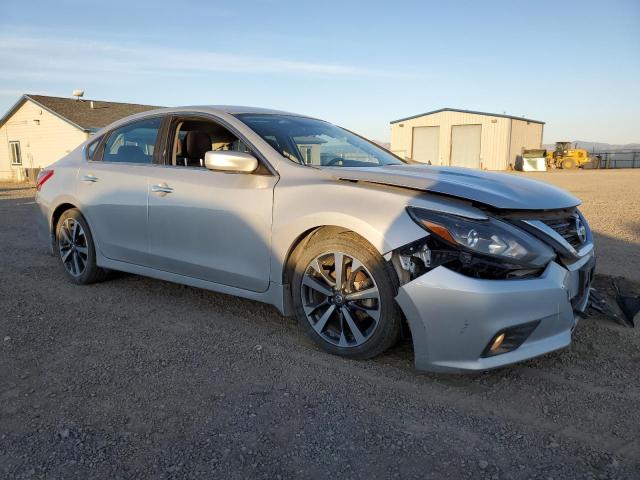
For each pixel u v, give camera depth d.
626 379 3.08
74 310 4.28
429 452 2.36
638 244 6.77
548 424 2.60
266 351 3.46
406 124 46.50
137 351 3.46
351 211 3.09
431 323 2.83
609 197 13.71
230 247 3.70
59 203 4.97
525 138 44.88
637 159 47.53
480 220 2.80
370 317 3.22
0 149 31.59
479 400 2.83
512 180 3.43
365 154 4.17
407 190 3.08
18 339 3.66
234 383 3.01
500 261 2.75
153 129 4.45
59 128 28.02
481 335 2.74
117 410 2.71
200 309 4.30
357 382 3.02
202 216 3.82
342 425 2.58
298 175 3.48
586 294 3.27
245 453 2.35
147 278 5.21
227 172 3.66
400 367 3.21
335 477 2.19
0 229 8.64
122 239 4.47
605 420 2.63
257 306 4.37
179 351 3.46
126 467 2.25
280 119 4.23
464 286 2.74
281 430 2.53
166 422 2.60
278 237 3.43
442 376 3.10
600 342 3.61
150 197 4.17
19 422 2.60
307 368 3.20
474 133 42.78
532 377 3.10
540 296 2.78
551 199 3.16
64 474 2.20
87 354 3.41
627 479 2.17
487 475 2.21
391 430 2.54
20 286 4.96
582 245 3.27
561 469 2.24
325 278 3.30
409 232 2.89
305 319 3.44
